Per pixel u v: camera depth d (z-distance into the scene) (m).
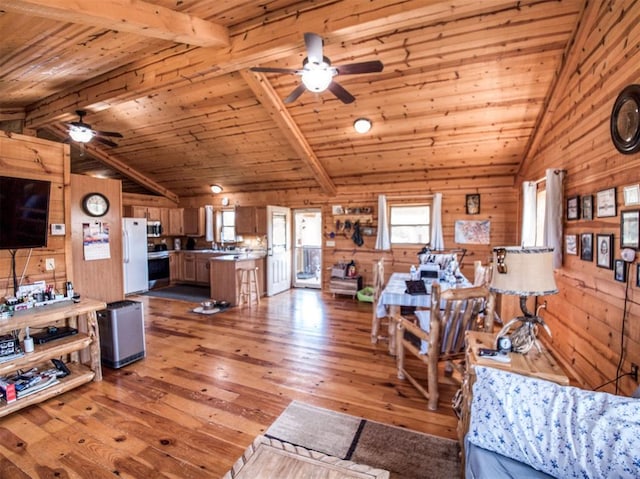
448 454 2.01
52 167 3.04
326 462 1.34
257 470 1.29
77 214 3.34
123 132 5.70
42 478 1.83
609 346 2.43
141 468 1.90
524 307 1.93
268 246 6.55
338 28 2.58
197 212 7.97
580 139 2.98
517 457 1.29
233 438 2.16
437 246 5.79
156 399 2.64
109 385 2.87
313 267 9.05
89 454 2.01
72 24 2.67
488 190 5.61
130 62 3.64
